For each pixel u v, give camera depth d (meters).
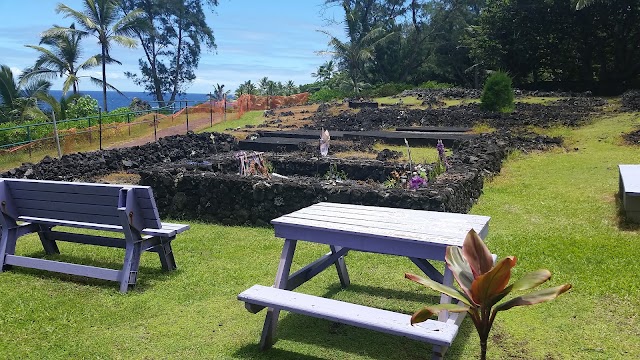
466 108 17.12
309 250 5.08
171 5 39.56
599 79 25.66
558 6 24.05
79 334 3.37
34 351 3.14
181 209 6.55
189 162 9.03
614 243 4.99
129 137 17.00
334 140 13.14
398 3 37.75
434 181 6.42
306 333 3.38
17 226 4.70
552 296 2.05
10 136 15.75
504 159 9.45
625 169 6.37
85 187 4.21
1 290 4.10
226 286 4.18
